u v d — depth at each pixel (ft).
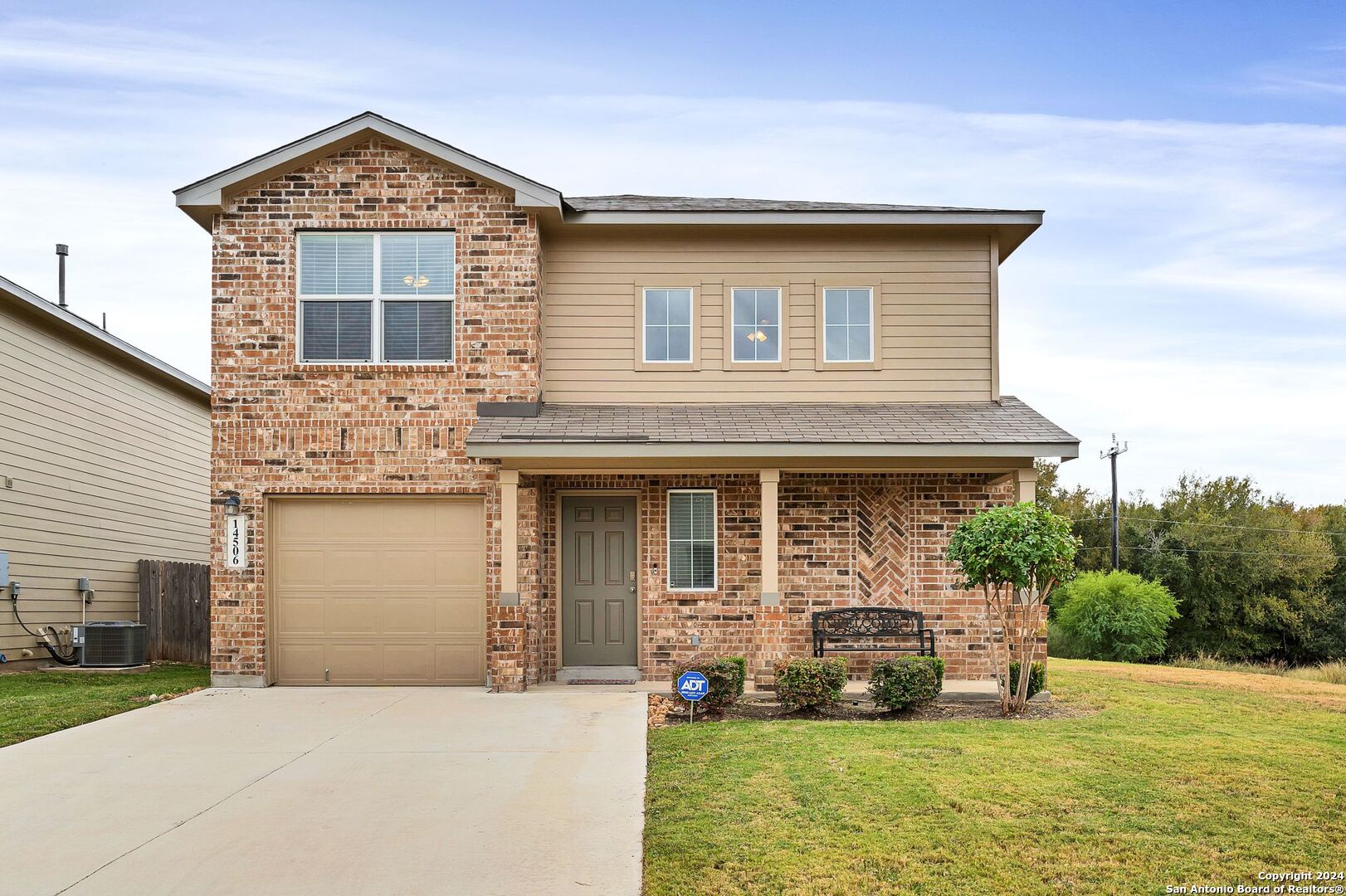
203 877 17.99
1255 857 18.48
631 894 17.11
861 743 27.09
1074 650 108.88
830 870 17.88
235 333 39.06
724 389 42.32
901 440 36.58
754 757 25.66
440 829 20.59
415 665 38.99
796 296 42.68
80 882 17.76
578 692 37.14
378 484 38.73
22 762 26.35
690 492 41.39
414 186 39.60
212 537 38.65
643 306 42.45
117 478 55.06
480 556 39.19
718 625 40.88
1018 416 40.06
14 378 45.70
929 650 39.52
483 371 39.27
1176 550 126.00
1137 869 17.89
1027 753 25.80
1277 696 37.52
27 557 46.73
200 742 28.60
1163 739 27.81
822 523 41.22
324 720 31.58
